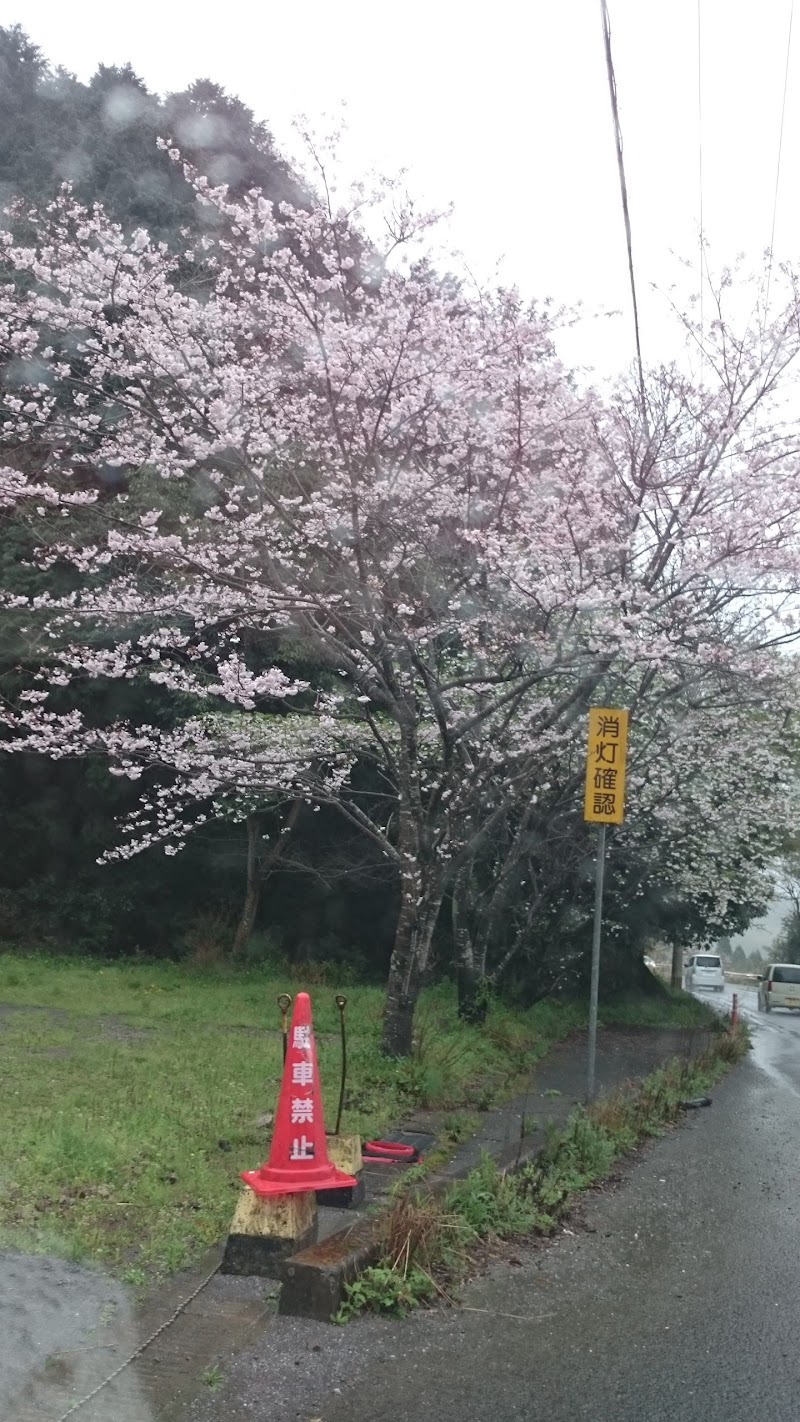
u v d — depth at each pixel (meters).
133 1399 4.23
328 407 10.02
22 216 13.41
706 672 11.59
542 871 16.70
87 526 13.30
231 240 13.16
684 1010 24.64
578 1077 13.00
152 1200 6.21
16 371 11.25
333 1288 5.09
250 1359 4.65
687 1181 8.38
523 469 10.44
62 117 21.34
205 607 10.51
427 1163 7.77
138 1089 8.94
